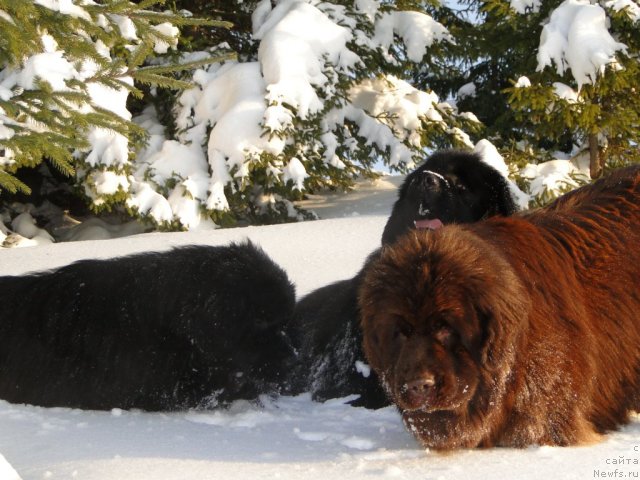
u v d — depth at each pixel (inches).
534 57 922.1
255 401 276.8
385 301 193.9
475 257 192.9
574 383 202.8
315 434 225.1
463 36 1016.2
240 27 960.9
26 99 317.7
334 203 933.2
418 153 922.1
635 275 223.6
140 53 344.8
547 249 216.7
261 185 842.2
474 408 195.3
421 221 291.4
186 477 178.2
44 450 205.8
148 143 849.5
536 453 193.8
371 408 278.4
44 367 274.7
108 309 275.3
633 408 227.1
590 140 884.0
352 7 927.7
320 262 448.1
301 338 302.4
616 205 233.5
